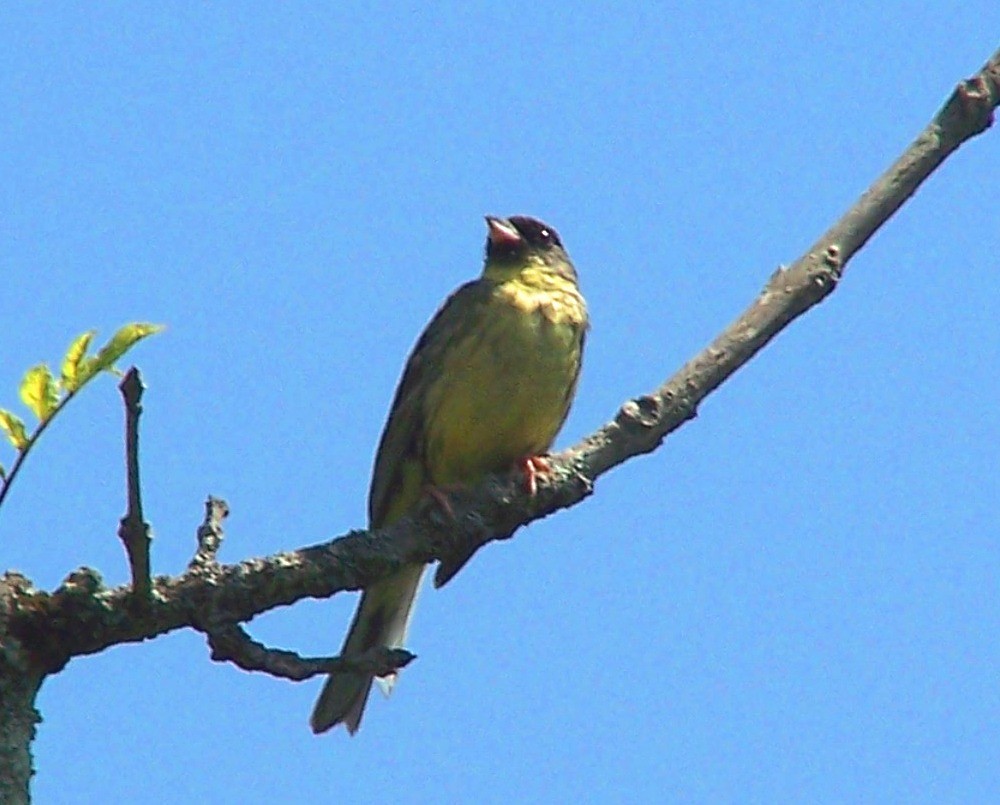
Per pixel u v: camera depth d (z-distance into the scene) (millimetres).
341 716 11805
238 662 8805
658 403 10266
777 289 10008
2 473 7883
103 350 7910
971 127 9961
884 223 10047
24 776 8117
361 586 9508
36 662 8484
